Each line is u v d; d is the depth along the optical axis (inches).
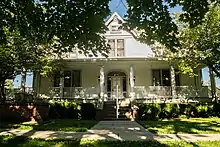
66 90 766.5
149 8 251.1
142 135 342.0
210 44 605.9
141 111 658.2
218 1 265.6
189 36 614.9
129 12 258.7
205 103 693.3
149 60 733.9
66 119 647.8
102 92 717.3
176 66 787.4
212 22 583.5
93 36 279.1
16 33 499.2
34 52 581.9
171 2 250.2
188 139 307.6
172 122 535.8
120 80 826.8
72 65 791.1
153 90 746.8
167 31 266.5
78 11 253.1
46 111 622.5
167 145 264.1
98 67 827.4
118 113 662.5
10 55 556.1
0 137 318.0
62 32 269.3
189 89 742.5
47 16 255.8
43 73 636.7
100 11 257.0
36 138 312.8
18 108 585.9
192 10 248.7
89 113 670.5
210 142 281.4
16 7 259.6
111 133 362.9
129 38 799.7
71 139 306.7
